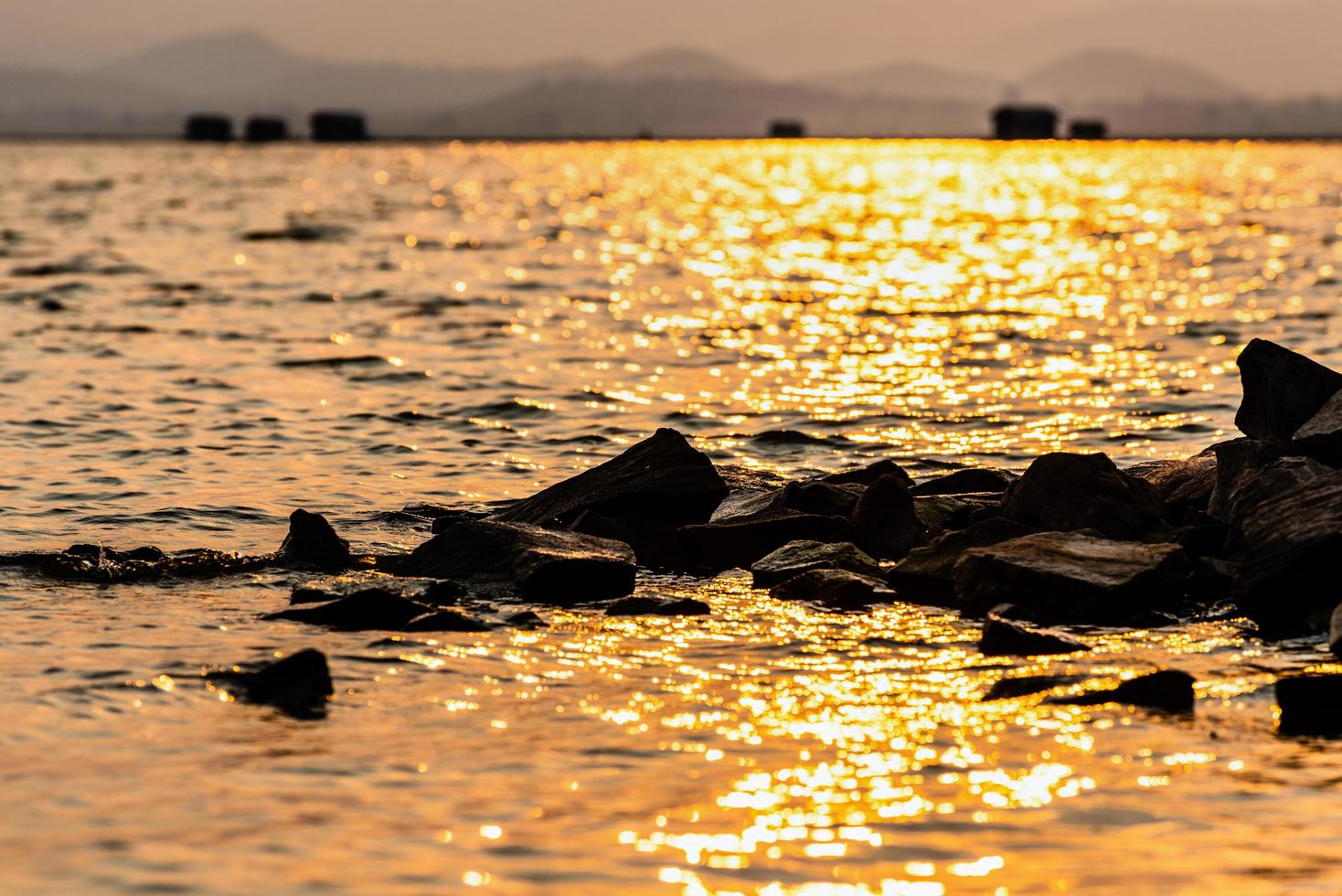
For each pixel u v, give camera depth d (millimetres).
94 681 28750
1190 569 36531
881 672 30391
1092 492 39625
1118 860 20438
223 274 131000
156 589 37000
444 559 38656
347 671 29844
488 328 96125
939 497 43062
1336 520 34969
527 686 29109
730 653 31828
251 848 20609
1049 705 27922
